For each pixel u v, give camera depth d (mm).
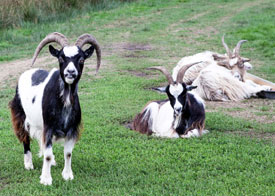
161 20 27250
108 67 16578
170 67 16344
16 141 9047
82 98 12461
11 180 7055
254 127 9938
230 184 6812
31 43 21766
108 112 11047
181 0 34156
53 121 6676
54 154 8297
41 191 6555
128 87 13672
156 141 8977
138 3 32812
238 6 31781
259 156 8016
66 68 6215
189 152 8305
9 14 24562
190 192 6465
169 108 9852
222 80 13070
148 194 6410
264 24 24703
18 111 7391
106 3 31172
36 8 26109
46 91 6727
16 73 16078
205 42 21359
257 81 14367
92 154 8164
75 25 25188
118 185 6762
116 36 22938
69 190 6578
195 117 9492
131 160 7844
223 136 9258
